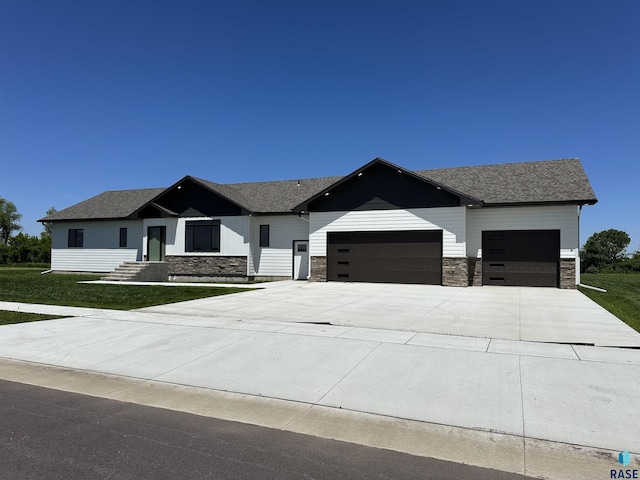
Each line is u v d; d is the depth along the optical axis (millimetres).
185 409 4934
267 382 5785
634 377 5715
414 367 6250
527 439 4125
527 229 18250
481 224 18875
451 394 5246
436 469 3568
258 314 10672
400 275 18953
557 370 6016
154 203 23188
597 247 49281
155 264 21953
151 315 10539
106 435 4195
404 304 12422
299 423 4531
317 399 5184
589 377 5727
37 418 4629
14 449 3871
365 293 15219
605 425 4375
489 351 7000
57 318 10141
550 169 20062
